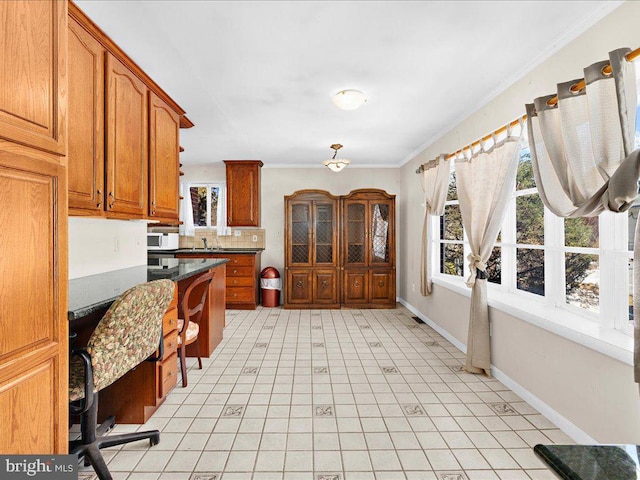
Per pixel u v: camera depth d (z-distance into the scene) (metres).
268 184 5.71
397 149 4.66
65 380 1.17
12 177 0.96
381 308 5.19
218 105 3.01
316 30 1.89
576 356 1.86
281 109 3.11
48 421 1.10
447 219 4.04
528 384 2.28
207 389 2.49
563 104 1.75
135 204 2.14
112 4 1.64
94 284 2.00
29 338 1.02
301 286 5.18
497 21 1.81
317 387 2.53
